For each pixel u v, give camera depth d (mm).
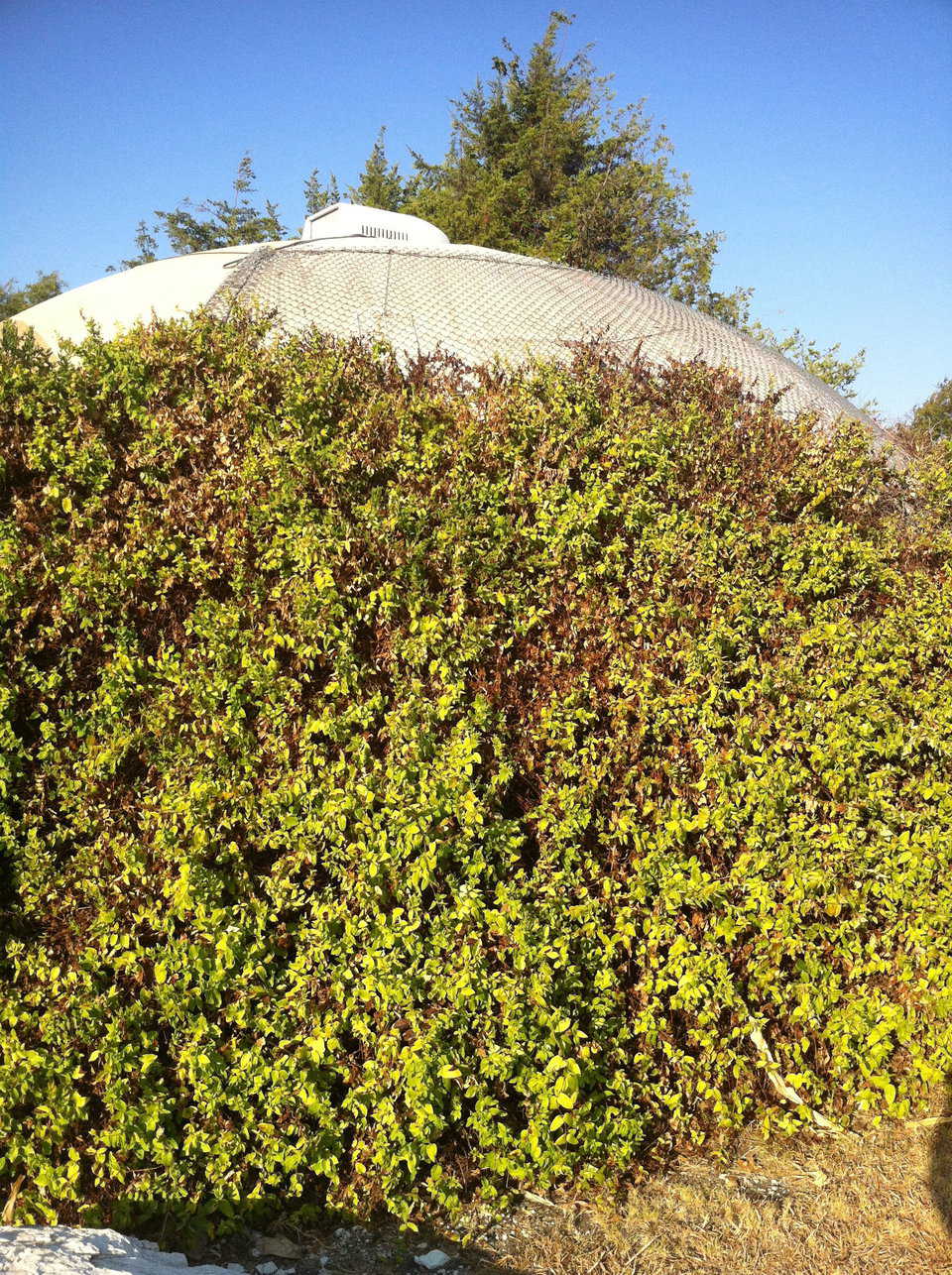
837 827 4414
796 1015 4246
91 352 4473
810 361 22703
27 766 3943
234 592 4078
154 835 3818
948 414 17828
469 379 6582
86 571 3857
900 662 4566
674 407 5031
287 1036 3758
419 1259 3541
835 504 5043
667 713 4211
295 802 3838
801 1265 3502
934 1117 4352
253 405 4324
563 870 4035
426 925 3918
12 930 3801
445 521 4176
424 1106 3604
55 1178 3457
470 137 34688
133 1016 3625
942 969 4406
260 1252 3568
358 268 8172
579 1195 3881
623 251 30641
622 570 4340
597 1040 3982
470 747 3832
